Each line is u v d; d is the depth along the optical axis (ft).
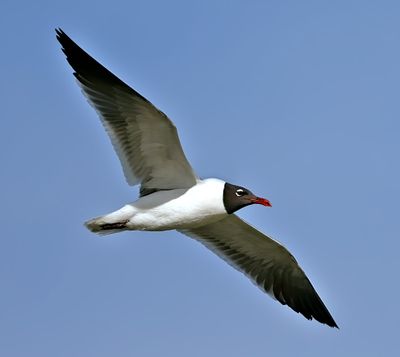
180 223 50.11
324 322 57.67
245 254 56.54
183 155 49.73
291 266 56.39
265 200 50.37
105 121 50.31
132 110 49.19
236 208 50.37
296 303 57.52
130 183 50.98
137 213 49.83
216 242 56.18
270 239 54.54
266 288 57.16
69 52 50.21
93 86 50.21
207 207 49.98
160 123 48.75
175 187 50.62
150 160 50.49
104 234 50.37
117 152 50.62
